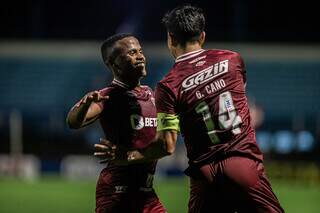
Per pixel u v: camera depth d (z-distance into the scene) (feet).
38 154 266.57
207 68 67.31
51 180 241.76
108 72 370.32
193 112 66.74
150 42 391.86
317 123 305.32
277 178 253.85
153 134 73.61
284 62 385.91
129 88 73.36
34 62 383.45
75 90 366.02
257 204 65.62
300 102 363.35
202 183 67.26
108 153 66.18
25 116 345.92
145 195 73.31
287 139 275.39
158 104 67.41
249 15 407.23
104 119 72.08
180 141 257.14
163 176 247.91
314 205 178.40
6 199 185.57
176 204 172.04
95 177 255.09
